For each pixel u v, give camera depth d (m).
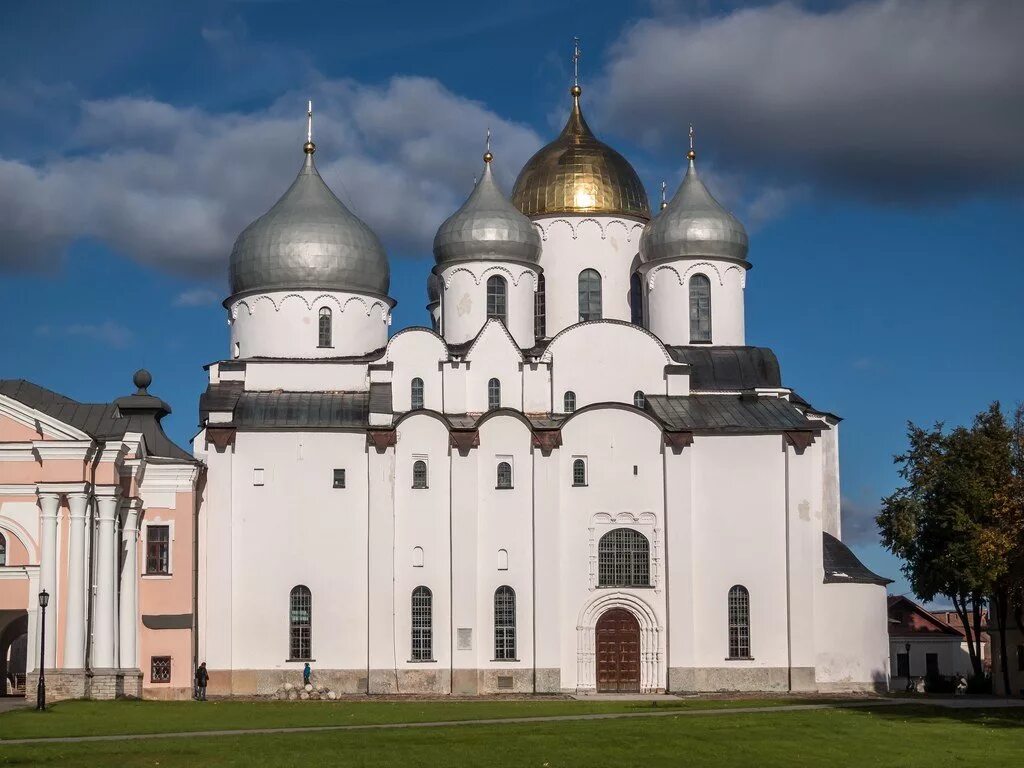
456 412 95.25
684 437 93.44
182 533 88.50
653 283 103.06
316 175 102.81
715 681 92.38
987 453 98.75
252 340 99.44
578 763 54.84
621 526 93.38
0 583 80.12
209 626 90.31
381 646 91.00
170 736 61.75
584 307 104.75
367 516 92.31
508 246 100.81
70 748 56.94
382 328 101.44
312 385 97.12
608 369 96.62
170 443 92.19
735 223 102.69
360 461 93.00
